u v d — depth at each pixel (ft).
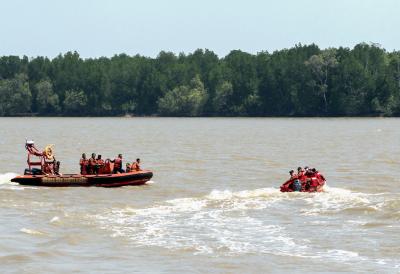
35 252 134.21
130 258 131.03
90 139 536.42
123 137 570.46
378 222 162.50
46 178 225.35
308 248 138.51
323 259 130.00
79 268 124.06
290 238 147.43
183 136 590.96
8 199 199.62
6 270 122.21
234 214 175.22
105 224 161.68
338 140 527.40
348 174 278.05
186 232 153.28
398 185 239.09
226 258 130.82
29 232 150.41
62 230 154.71
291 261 128.67
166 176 266.98
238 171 289.74
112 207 187.11
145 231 153.99
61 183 226.17
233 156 368.68
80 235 148.66
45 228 156.25
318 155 377.50
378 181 252.42
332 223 162.61
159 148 433.48
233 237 148.36
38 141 503.20
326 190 214.48
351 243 142.51
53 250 136.05
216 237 148.25
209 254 133.80
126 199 203.41
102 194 212.43
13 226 157.58
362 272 121.70
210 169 297.53
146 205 191.52
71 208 184.34
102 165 233.96
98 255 132.87
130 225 160.86
